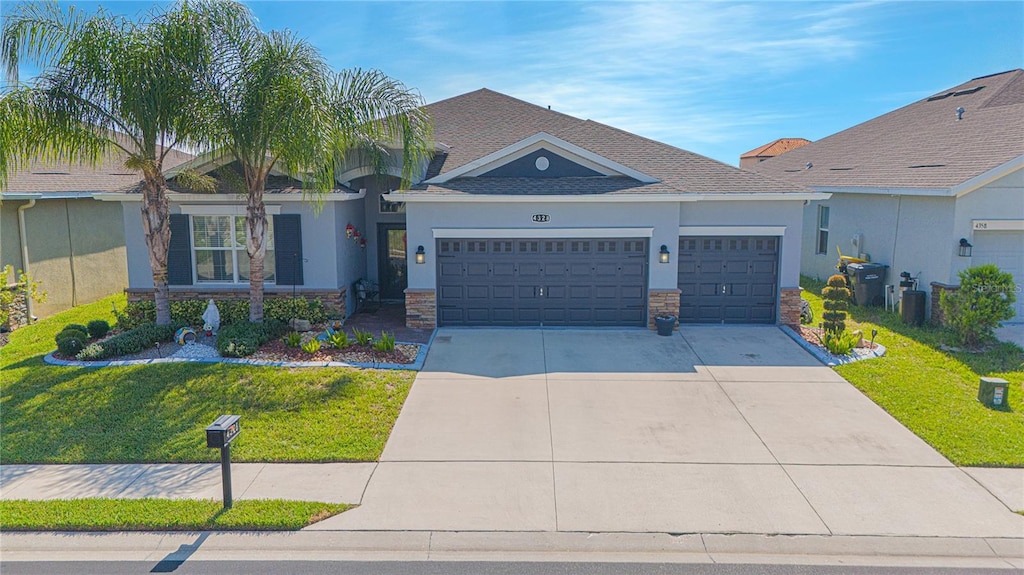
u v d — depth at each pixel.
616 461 8.90
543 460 8.93
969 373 12.41
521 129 19.81
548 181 16.36
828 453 9.15
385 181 16.92
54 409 10.46
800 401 11.13
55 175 20.41
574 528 7.29
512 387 11.80
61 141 12.49
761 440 9.59
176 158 27.62
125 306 19.30
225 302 15.73
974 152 16.95
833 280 14.53
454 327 16.05
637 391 11.61
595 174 16.62
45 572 6.48
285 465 8.78
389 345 13.47
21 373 12.11
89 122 12.44
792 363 13.21
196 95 12.56
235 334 13.53
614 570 6.56
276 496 7.92
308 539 7.07
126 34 12.27
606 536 7.14
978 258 15.93
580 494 8.02
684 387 11.81
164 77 12.12
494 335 15.30
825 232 22.50
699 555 6.83
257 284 14.52
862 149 23.73
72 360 12.77
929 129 21.33
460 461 8.90
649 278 15.75
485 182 16.30
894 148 21.47
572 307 16.03
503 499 7.89
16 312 16.73
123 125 12.71
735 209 15.77
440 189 15.63
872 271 18.22
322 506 7.64
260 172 13.91
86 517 7.34
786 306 16.03
